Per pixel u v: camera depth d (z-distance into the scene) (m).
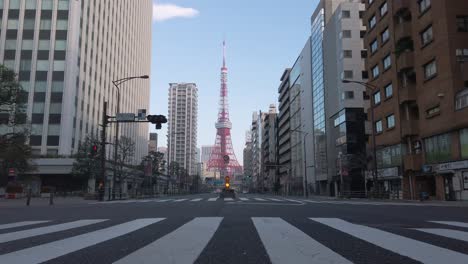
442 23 31.12
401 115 38.34
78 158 52.12
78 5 61.97
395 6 38.56
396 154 40.06
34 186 56.22
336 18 69.00
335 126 68.50
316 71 82.25
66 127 57.91
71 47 60.06
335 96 68.94
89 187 57.16
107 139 73.69
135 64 97.44
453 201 28.77
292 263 4.70
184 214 12.78
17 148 37.94
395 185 41.75
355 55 65.75
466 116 28.27
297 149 97.88
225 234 7.40
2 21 60.38
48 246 6.00
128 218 11.16
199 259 4.99
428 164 33.75
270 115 144.12
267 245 6.05
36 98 58.44
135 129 93.31
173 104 163.25
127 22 90.88
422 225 9.12
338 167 62.88
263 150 164.88
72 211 15.31
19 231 8.03
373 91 46.34
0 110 33.94
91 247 5.91
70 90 59.06
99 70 71.88
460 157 29.47
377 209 16.47
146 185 74.38
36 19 60.59
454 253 5.27
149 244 6.17
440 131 31.62
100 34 72.44
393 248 5.71
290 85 108.69
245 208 16.61
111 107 78.12
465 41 30.52
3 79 31.92
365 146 63.09
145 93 108.06
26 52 59.66
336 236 7.09
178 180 112.94
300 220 10.38
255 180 192.12
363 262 4.74
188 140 160.25
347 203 24.17
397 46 38.53
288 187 104.25
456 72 30.02
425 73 34.44
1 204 26.31
